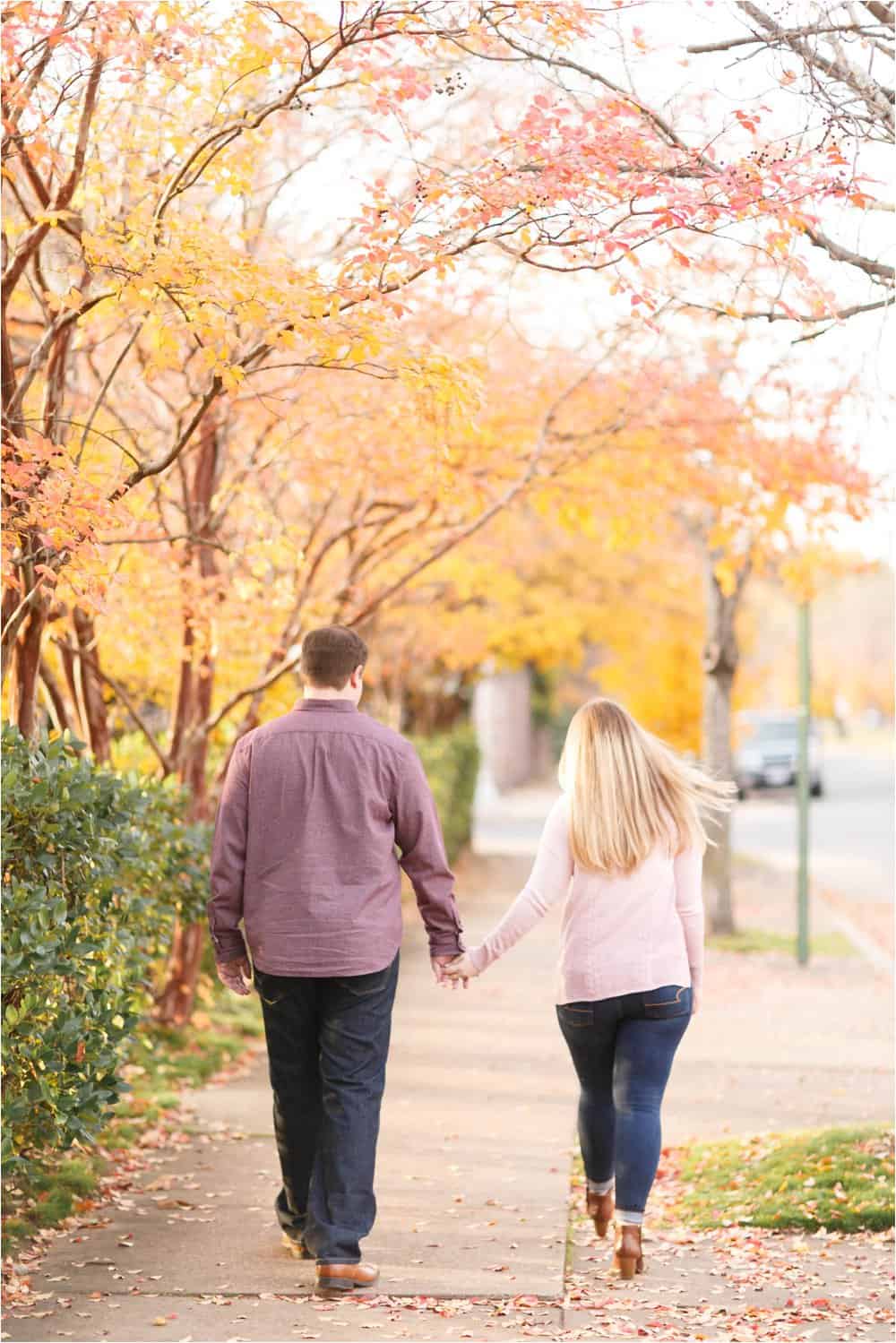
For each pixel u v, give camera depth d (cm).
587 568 2467
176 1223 682
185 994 1125
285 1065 616
